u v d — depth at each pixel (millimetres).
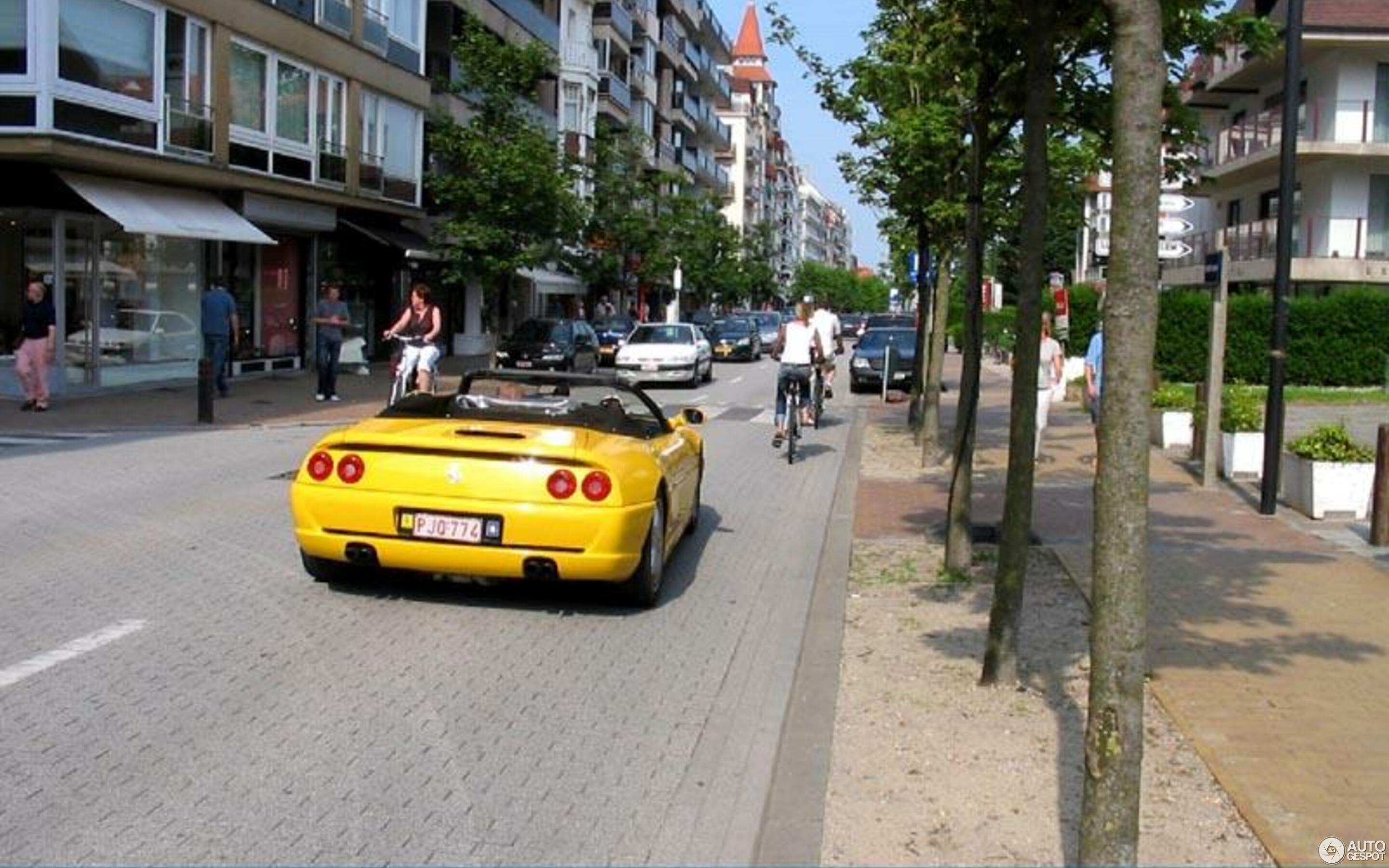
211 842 4465
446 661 6832
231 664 6594
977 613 8094
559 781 5191
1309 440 12312
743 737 5820
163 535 9945
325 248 30656
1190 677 6633
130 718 5711
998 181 14500
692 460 10172
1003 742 5660
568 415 8836
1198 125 8727
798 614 8273
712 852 4566
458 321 42938
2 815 4625
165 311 24328
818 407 20516
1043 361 16422
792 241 163000
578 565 7590
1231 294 36406
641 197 49656
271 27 25547
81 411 19203
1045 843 4609
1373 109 33438
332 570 8273
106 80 20609
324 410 21016
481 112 31719
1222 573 9297
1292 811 4891
